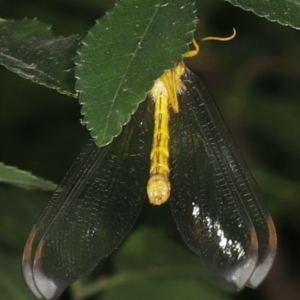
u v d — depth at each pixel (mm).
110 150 353
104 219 351
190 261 413
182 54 314
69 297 414
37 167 485
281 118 461
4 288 400
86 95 313
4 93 483
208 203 354
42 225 344
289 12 320
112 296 408
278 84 473
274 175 453
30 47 336
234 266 347
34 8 472
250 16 465
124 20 317
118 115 312
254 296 453
